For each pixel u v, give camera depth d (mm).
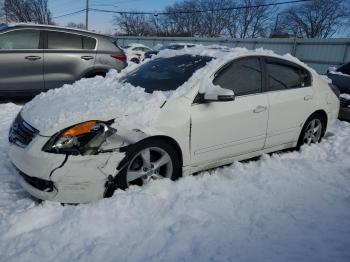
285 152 5320
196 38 36188
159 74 4582
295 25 53031
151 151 3811
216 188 3924
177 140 3852
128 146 3547
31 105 4145
